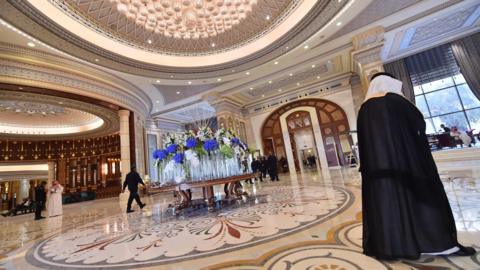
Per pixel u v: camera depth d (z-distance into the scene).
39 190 6.89
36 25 5.71
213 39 8.88
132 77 9.37
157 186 4.36
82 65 7.86
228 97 13.12
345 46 9.20
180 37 8.45
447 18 8.22
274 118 15.25
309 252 1.72
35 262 2.36
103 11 6.58
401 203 1.43
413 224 1.40
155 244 2.52
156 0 6.97
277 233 2.32
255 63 9.78
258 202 4.35
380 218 1.46
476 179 3.63
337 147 13.24
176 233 2.88
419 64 10.82
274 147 15.09
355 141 12.62
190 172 4.47
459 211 2.24
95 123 14.48
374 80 1.81
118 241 2.86
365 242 1.56
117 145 17.05
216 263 1.76
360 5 6.76
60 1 5.77
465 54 9.63
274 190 5.93
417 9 7.34
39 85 6.90
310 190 5.12
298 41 8.38
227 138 4.74
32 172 18.41
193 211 4.42
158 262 1.95
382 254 1.42
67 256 2.46
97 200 14.41
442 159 6.92
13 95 7.53
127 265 1.97
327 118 13.58
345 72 12.36
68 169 17.02
